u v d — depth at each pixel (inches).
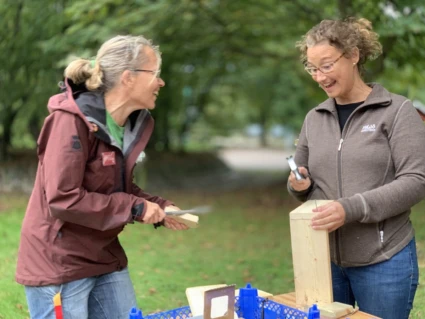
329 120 98.7
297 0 322.0
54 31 354.0
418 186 87.5
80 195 83.0
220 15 365.7
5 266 203.6
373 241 92.9
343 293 101.0
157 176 533.6
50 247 87.0
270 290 191.8
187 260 237.1
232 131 1099.9
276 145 1325.0
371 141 92.1
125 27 315.3
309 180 100.0
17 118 452.4
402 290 92.8
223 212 376.5
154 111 606.2
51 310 88.3
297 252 92.7
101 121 86.4
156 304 170.9
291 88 674.2
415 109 92.4
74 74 89.5
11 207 333.7
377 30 240.5
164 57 426.3
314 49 92.3
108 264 93.5
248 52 432.8
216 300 82.2
